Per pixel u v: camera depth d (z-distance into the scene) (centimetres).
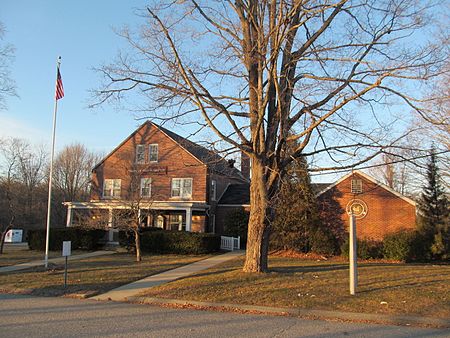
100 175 3228
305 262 1973
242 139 1380
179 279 1430
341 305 987
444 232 2309
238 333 759
